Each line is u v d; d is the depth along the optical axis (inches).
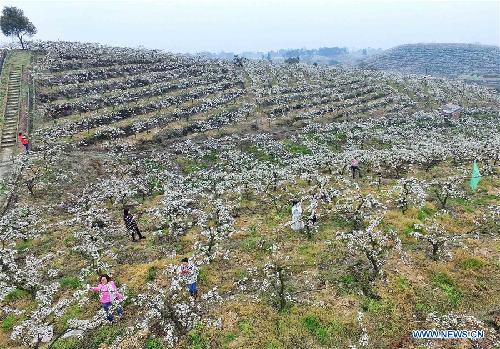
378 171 1750.7
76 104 2389.3
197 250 1046.4
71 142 2016.5
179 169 1932.8
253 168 1862.7
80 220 1275.8
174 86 2950.3
